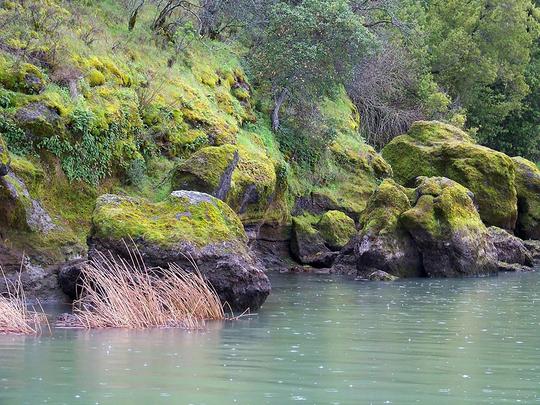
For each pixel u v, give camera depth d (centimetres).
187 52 3080
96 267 1717
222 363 1205
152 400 977
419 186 2841
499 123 6075
